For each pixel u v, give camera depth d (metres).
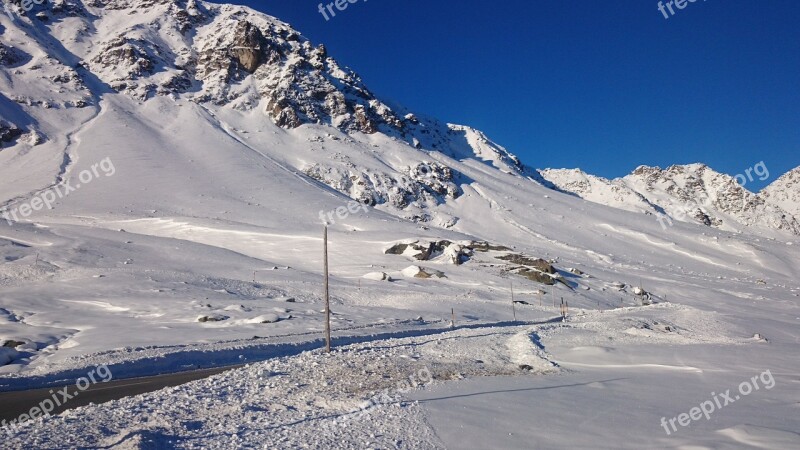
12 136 133.75
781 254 155.88
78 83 167.12
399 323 42.59
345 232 95.94
